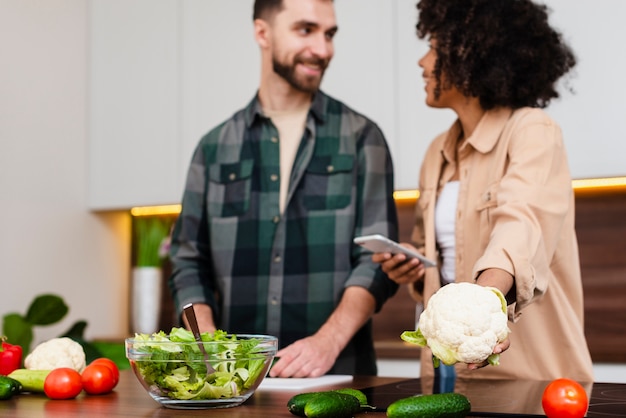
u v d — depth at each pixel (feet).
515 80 5.60
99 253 11.02
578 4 8.17
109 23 10.81
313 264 6.64
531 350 5.41
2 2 9.82
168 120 10.33
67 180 10.55
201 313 6.27
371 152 6.76
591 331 8.86
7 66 9.82
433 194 6.11
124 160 10.59
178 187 10.22
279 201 6.84
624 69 7.98
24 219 9.95
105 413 3.67
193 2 10.27
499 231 4.56
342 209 6.70
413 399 3.18
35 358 4.69
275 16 6.88
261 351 3.93
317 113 6.91
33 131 10.12
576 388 3.30
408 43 9.06
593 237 8.93
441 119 8.87
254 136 7.04
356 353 6.42
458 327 3.45
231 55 10.01
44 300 9.06
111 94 10.74
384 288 6.17
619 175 7.97
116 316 11.27
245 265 6.78
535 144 5.10
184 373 3.76
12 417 3.60
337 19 9.43
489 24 5.51
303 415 3.49
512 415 3.46
